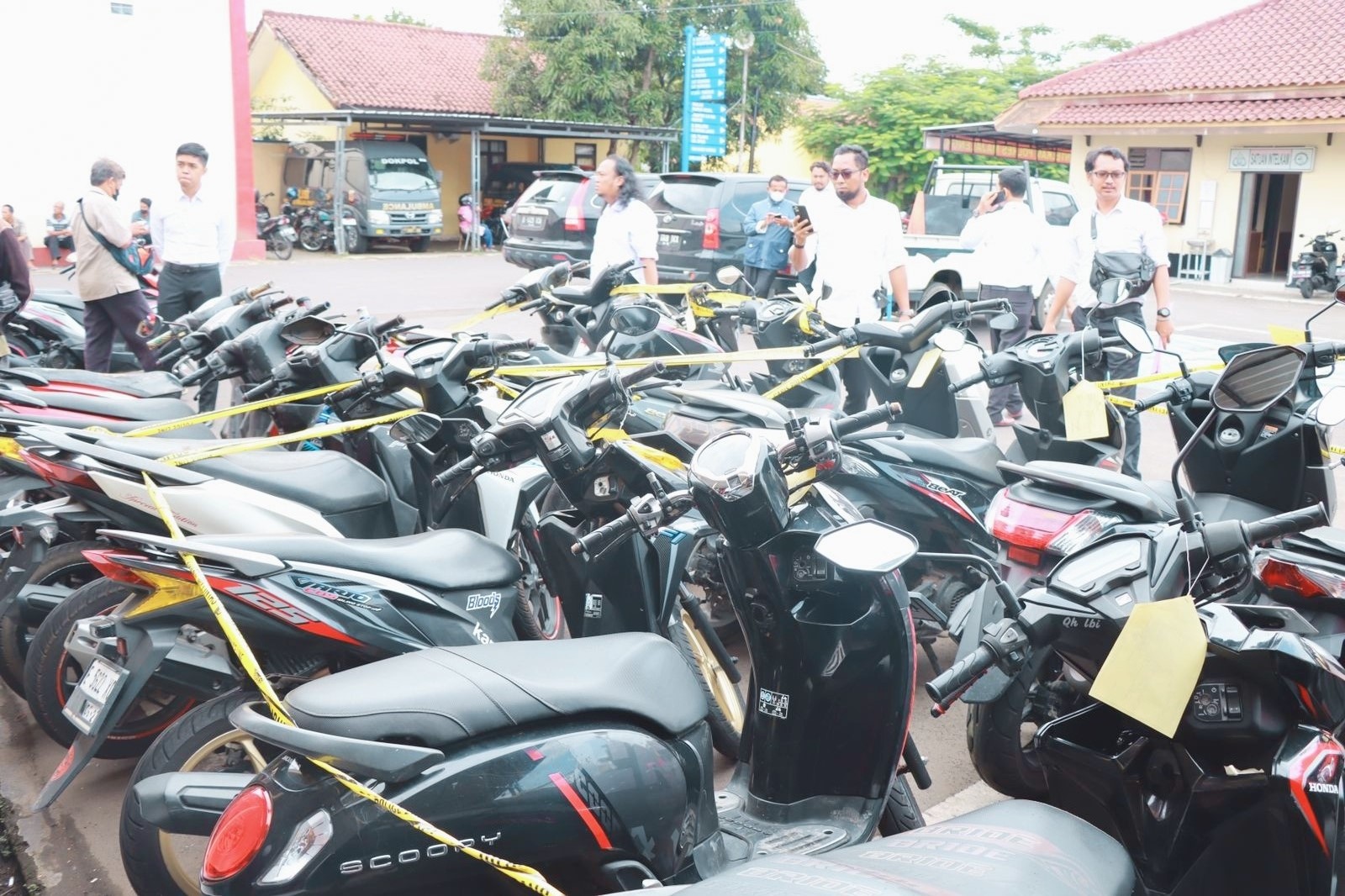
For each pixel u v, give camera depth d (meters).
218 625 3.22
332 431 4.06
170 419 5.24
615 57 31.53
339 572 3.28
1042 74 37.84
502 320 14.30
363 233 27.08
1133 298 7.17
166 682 3.33
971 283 13.92
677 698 2.66
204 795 2.55
